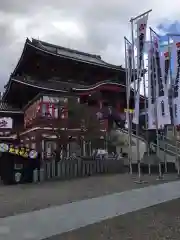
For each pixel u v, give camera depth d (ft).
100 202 37.83
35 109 105.19
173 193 44.45
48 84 132.05
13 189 51.06
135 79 63.10
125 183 55.62
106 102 132.77
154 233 24.17
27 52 136.26
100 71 152.97
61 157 86.22
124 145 102.63
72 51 168.86
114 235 23.80
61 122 81.20
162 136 100.68
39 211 33.01
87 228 26.05
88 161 72.69
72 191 47.11
